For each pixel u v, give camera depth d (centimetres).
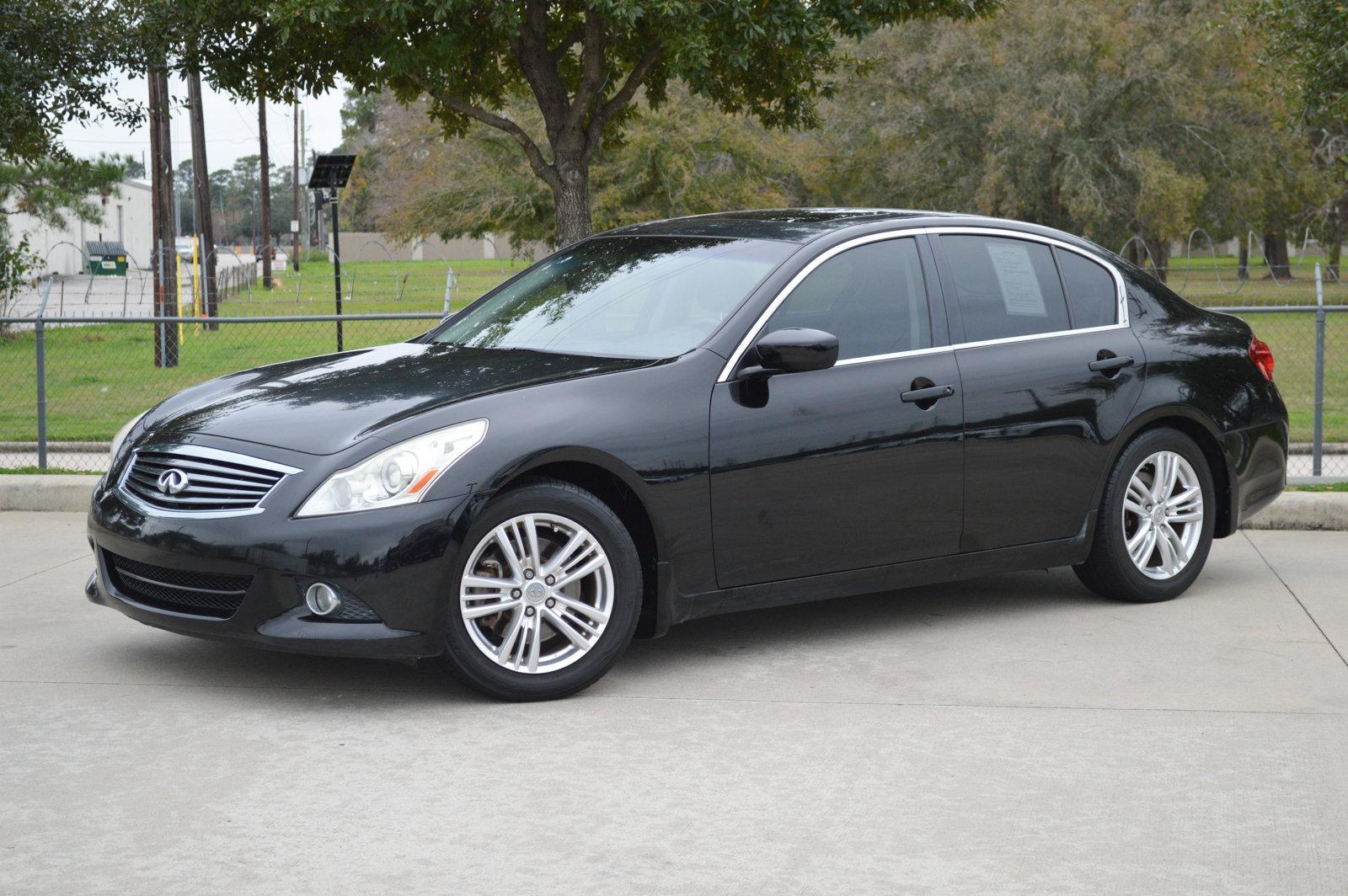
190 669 548
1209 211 4234
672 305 568
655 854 368
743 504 534
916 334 586
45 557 763
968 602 662
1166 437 648
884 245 593
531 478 503
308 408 516
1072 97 3894
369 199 9675
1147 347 648
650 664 557
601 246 645
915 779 426
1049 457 611
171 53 1470
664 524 518
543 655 510
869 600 667
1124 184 3934
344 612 476
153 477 516
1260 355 697
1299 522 842
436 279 5178
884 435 563
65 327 2241
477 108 1395
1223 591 684
